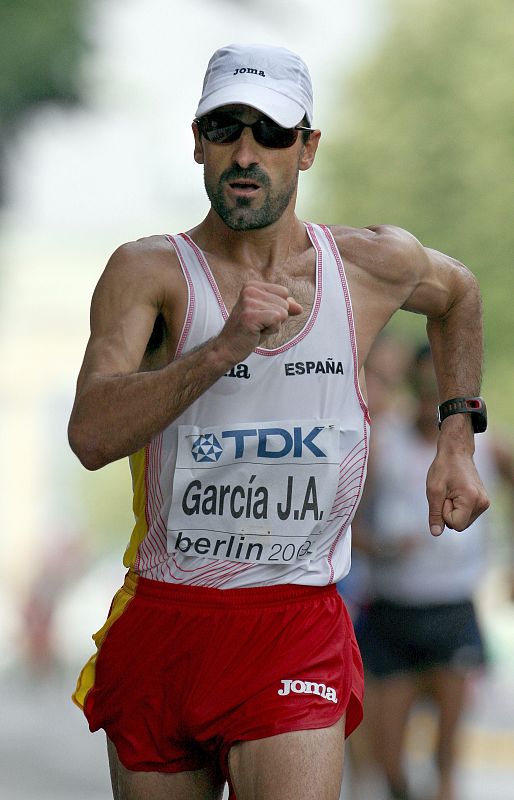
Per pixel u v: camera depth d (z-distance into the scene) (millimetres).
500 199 94125
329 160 101812
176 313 13805
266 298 12398
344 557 14727
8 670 82750
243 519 13969
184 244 14062
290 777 13508
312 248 14328
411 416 25344
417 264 14875
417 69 98938
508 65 96062
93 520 144625
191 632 14211
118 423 12852
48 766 39594
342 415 14078
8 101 101250
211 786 14695
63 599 84062
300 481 13953
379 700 25500
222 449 13812
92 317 13797
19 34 97438
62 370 158500
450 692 25344
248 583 14211
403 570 25172
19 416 155750
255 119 13711
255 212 13789
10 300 148875
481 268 94125
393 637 25328
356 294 14453
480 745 40219
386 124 99250
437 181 97000
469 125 96000
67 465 153625
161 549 14289
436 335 15898
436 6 99062
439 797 25281
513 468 26625
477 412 15508
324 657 14188
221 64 13969
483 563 25609
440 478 15195
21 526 150375
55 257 167250
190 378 12625
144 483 14242
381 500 25109
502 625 55000
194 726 14117
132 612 14484
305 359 13906
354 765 25906
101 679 14703
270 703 13852
